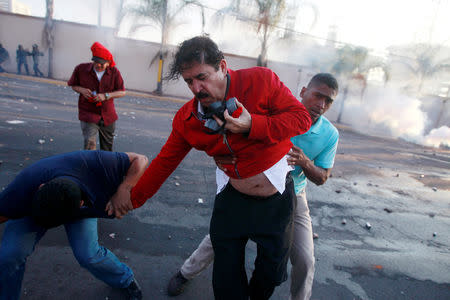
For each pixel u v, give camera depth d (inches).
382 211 198.5
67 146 219.5
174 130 64.2
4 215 66.7
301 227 82.3
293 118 56.1
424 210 214.4
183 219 144.4
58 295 88.3
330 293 108.3
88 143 150.4
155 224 135.8
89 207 71.8
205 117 53.4
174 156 67.5
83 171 70.7
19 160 178.2
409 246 154.3
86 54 768.3
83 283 93.9
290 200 68.9
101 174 72.8
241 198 66.9
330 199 205.2
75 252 74.6
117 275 82.0
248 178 63.7
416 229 177.8
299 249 79.4
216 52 52.2
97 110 151.9
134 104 520.1
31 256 102.0
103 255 78.1
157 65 803.4
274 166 64.3
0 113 289.0
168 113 481.1
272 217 66.6
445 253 152.1
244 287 67.3
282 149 63.6
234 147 58.5
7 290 67.3
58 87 576.7
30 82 596.7
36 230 69.0
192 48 51.1
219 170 71.4
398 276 125.4
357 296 108.9
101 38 764.6
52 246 108.6
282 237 66.5
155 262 110.0
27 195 66.4
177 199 164.7
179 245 122.9
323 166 86.8
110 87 152.2
